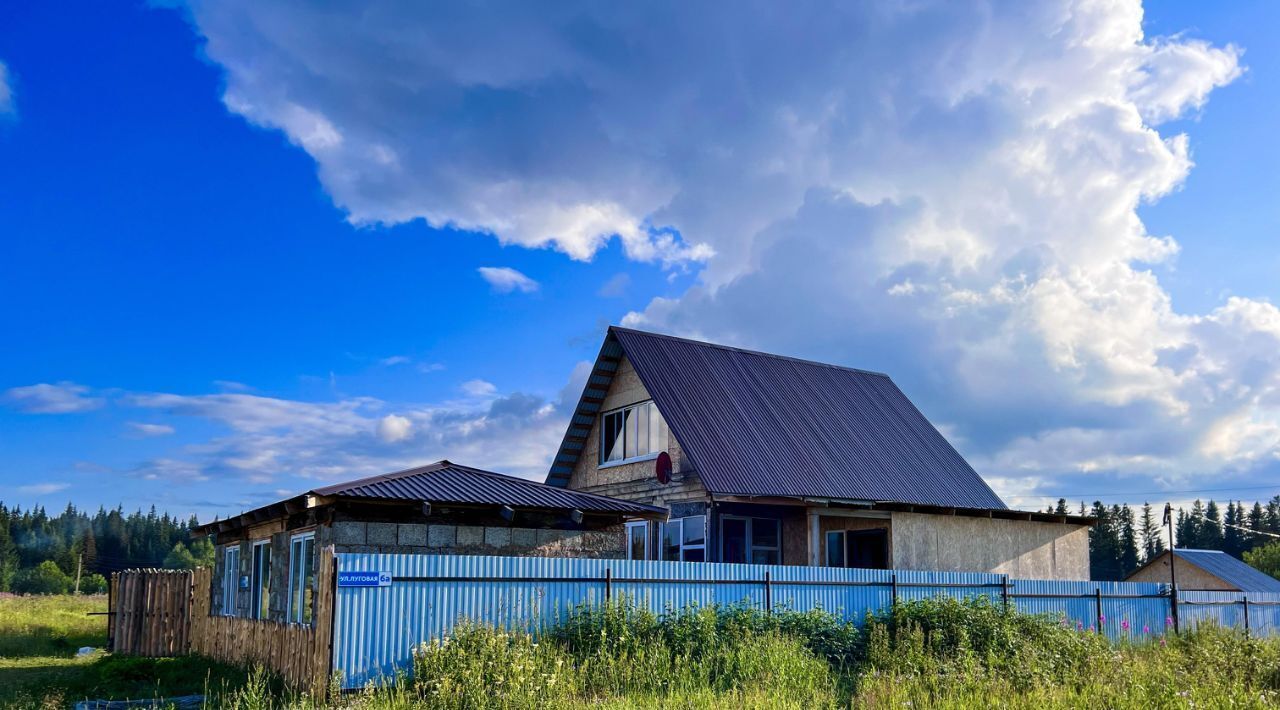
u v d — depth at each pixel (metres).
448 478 16.17
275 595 16.52
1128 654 15.74
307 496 14.09
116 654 19.67
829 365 29.88
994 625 15.68
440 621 12.62
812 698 11.48
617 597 14.27
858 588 16.86
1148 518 100.12
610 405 25.34
